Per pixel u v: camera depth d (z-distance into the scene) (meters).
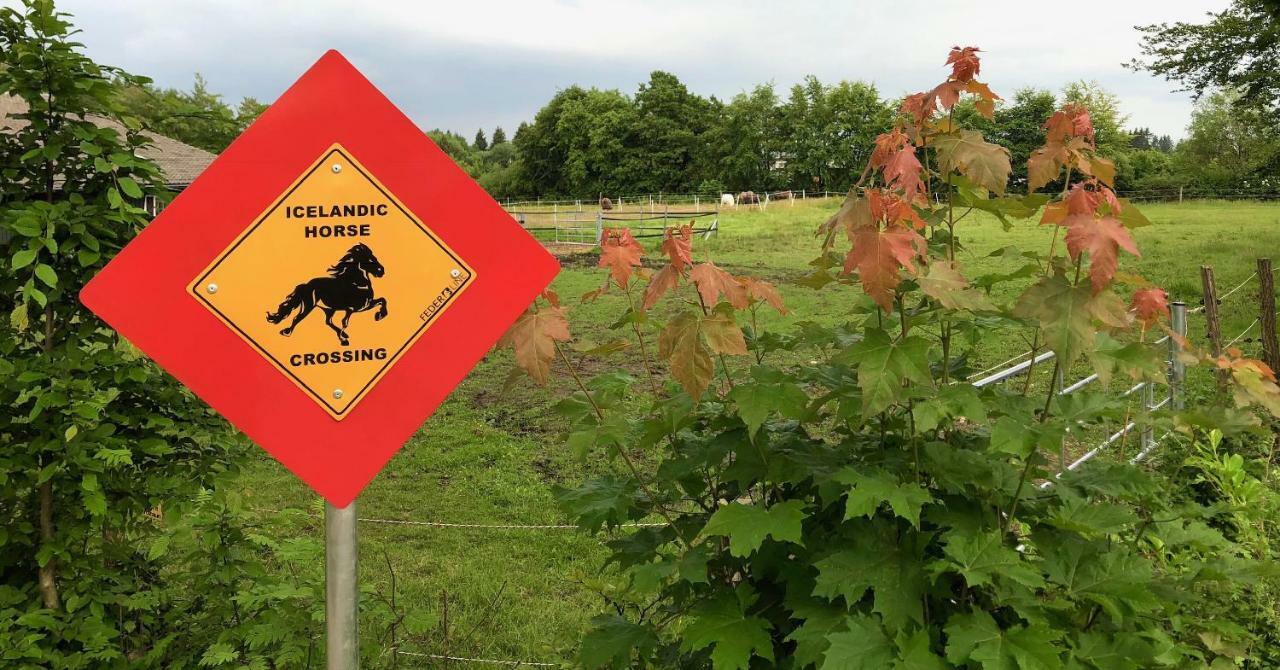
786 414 1.76
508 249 1.51
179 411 2.89
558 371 10.03
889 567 1.72
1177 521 2.19
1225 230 25.83
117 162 2.63
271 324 1.38
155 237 1.33
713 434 2.32
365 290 1.43
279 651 2.75
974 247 20.25
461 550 4.98
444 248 1.47
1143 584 1.74
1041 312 1.69
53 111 2.74
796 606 1.82
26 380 2.50
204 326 1.35
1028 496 1.93
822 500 1.88
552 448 7.07
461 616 4.08
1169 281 16.02
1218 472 3.04
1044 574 1.88
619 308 14.65
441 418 8.02
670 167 78.81
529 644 3.78
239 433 2.99
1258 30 16.73
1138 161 59.62
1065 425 1.79
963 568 1.62
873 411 1.64
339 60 1.41
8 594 2.63
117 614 2.96
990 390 1.91
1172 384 5.36
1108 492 1.91
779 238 27.56
